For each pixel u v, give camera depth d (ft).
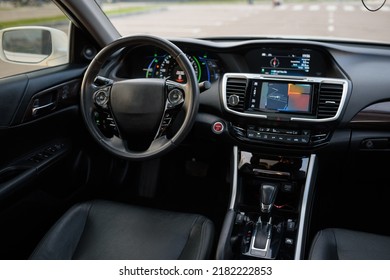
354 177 5.69
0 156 4.37
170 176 7.00
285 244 4.94
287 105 5.17
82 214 4.44
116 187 6.75
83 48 5.75
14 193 4.45
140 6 14.88
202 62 5.64
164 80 4.54
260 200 5.16
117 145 4.68
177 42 5.62
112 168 6.56
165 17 12.68
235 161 5.62
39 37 5.53
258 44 5.37
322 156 5.37
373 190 5.98
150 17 12.59
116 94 4.58
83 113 4.65
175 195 6.99
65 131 5.50
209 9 15.67
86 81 4.66
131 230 4.26
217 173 6.82
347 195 6.14
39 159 4.95
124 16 11.15
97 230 4.26
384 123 5.07
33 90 4.65
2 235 4.44
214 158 6.39
